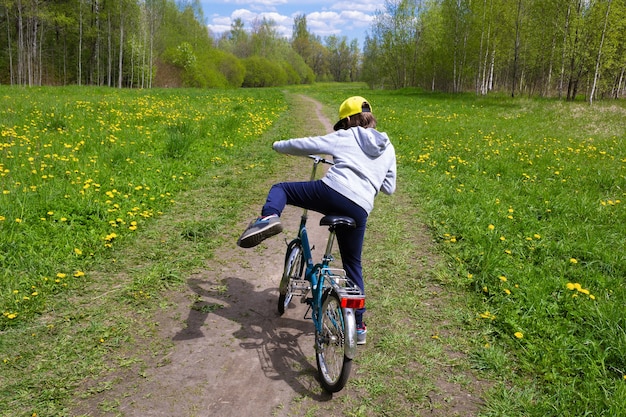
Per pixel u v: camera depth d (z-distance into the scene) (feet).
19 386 9.30
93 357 10.36
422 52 177.99
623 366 10.43
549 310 12.70
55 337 10.98
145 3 182.29
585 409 9.00
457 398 9.62
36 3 127.85
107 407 8.90
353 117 10.22
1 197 17.92
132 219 18.44
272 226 9.04
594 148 37.42
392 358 10.85
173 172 25.54
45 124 35.94
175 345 11.05
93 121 39.70
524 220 19.77
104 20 157.99
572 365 10.50
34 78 149.48
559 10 107.04
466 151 35.53
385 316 12.77
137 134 34.35
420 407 9.33
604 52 102.78
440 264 15.92
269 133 43.04
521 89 148.56
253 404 9.25
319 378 10.03
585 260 16.47
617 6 98.17
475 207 21.44
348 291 9.10
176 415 8.84
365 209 9.51
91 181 21.03
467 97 116.88
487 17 125.49
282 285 12.24
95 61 170.19
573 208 21.50
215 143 34.09
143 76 170.50
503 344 11.48
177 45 214.28
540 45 123.54
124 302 12.76
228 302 13.26
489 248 16.46
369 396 9.61
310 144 9.70
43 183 20.44
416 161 31.76
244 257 16.37
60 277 13.35
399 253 16.94
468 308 13.23
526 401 9.40
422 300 13.69
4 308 11.78
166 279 14.21
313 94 121.39
